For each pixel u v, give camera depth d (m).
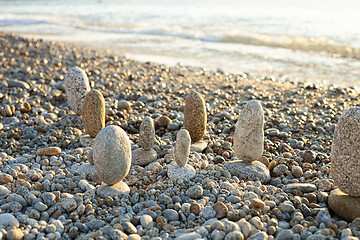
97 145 0.89
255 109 0.97
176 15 4.46
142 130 1.03
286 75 1.94
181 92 1.54
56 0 9.91
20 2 9.11
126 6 6.20
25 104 1.34
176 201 0.88
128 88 1.60
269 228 0.80
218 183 0.94
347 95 1.54
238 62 2.25
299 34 2.91
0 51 2.33
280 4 5.22
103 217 0.84
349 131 0.82
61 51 2.48
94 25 3.95
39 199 0.87
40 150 1.05
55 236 0.79
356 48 2.44
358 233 0.78
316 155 1.06
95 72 1.86
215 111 1.36
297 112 1.35
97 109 1.09
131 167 1.01
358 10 4.12
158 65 2.13
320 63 2.17
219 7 5.23
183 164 0.96
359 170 0.82
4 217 0.80
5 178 0.92
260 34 2.99
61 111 1.34
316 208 0.85
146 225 0.81
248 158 0.99
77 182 0.94
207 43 2.84
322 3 5.02
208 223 0.82
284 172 1.00
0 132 1.19
